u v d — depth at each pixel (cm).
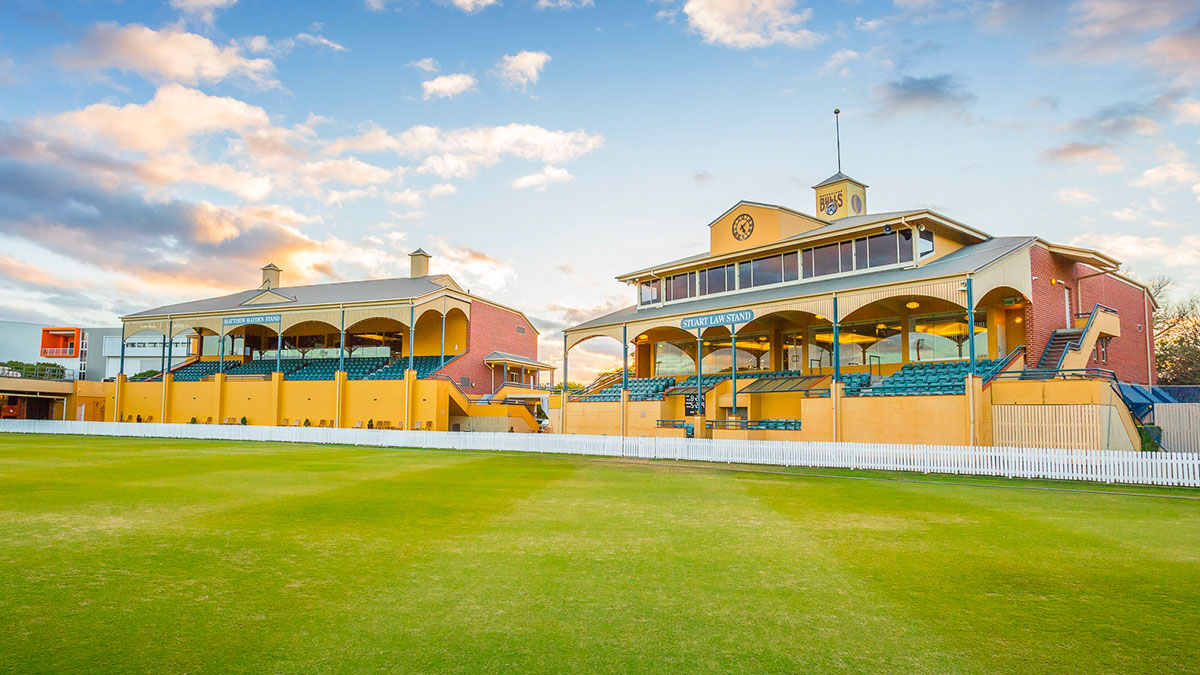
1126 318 3481
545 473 2033
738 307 3084
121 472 1850
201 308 4841
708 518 1227
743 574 830
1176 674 542
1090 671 548
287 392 4394
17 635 607
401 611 682
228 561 868
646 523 1170
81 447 2862
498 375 5138
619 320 3647
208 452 2653
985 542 1023
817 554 939
